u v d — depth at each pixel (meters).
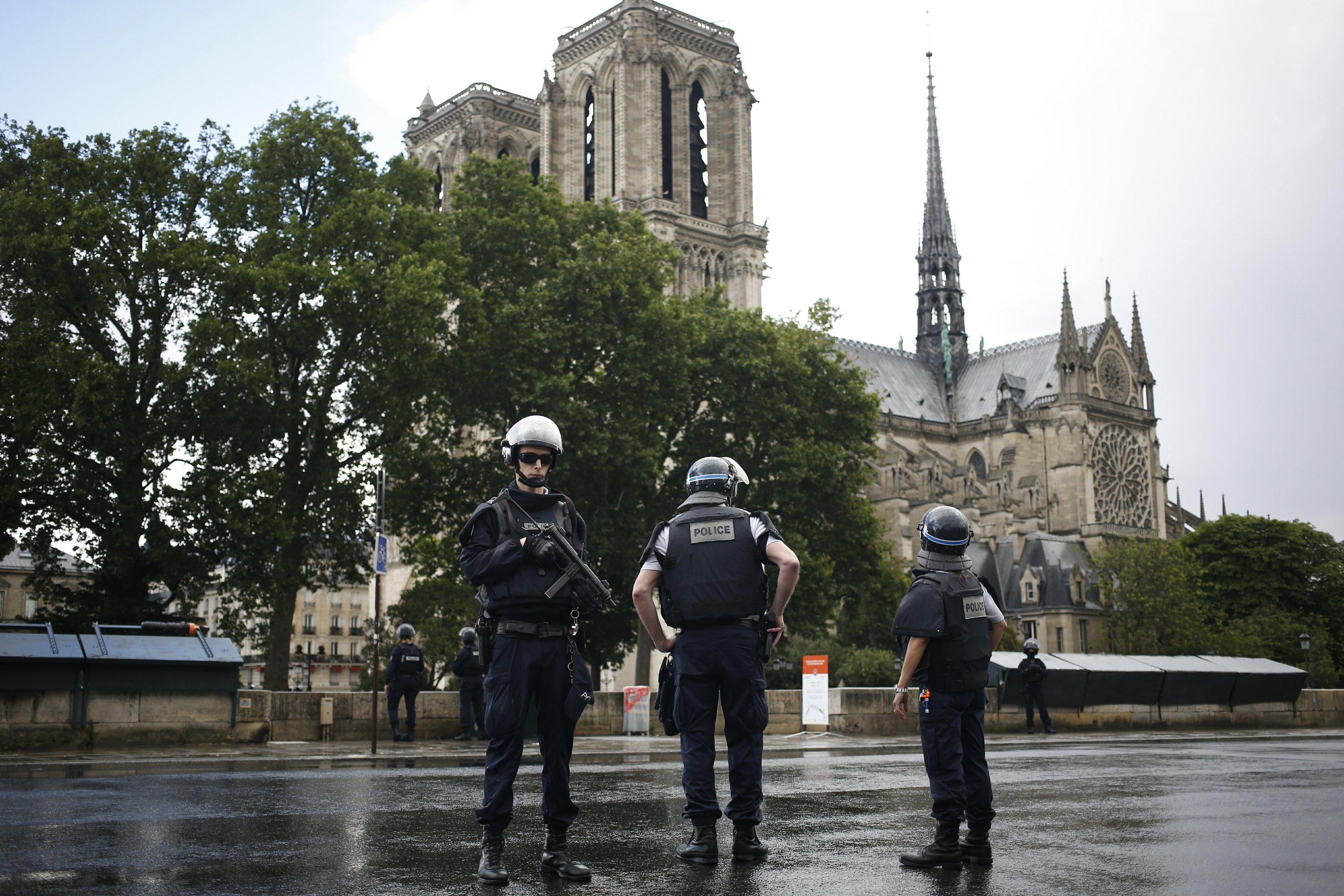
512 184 59.31
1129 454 140.00
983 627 8.91
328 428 47.97
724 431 64.44
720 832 10.23
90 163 45.16
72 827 10.01
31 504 43.12
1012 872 8.02
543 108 116.75
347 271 45.00
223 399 43.25
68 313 43.44
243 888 7.26
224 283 43.66
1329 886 7.45
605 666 63.56
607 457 53.75
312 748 23.55
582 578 8.24
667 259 61.78
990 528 128.38
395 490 53.78
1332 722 40.19
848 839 9.66
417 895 7.12
